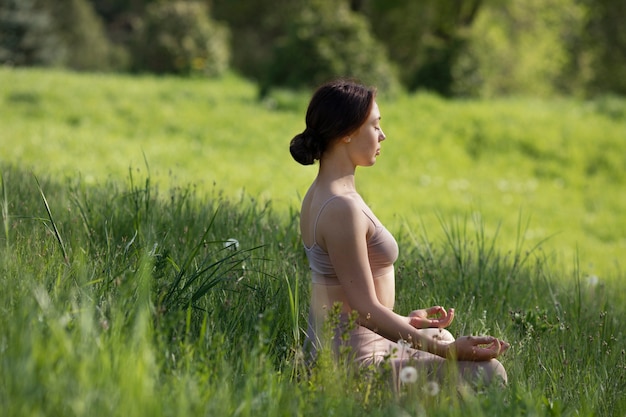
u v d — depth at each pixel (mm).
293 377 4469
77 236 5980
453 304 6320
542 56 41281
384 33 42719
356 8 41188
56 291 4363
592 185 19219
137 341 3711
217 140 18875
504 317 6402
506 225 15258
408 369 3965
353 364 4457
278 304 5277
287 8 46812
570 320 6789
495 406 3971
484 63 26906
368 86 4680
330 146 4613
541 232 15289
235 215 7453
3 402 3180
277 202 13141
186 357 3916
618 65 40156
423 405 4117
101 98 21609
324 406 3850
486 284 7121
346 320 4598
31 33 33812
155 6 32969
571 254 13961
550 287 7844
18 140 15922
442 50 26375
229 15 47906
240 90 26406
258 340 4277
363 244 4496
